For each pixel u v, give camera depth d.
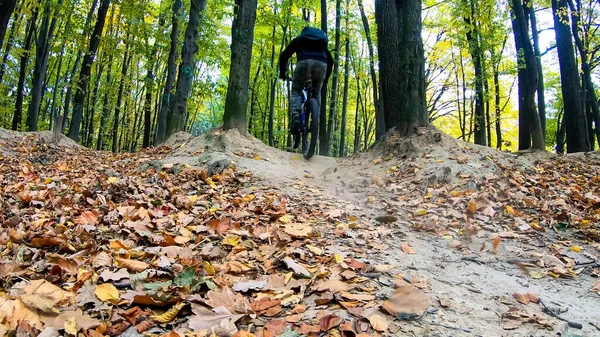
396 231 3.14
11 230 2.49
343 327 1.50
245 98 6.48
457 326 1.64
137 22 13.52
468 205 3.57
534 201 3.87
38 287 1.72
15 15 15.90
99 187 3.99
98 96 22.55
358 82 25.30
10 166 6.25
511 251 2.74
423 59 6.00
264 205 3.62
